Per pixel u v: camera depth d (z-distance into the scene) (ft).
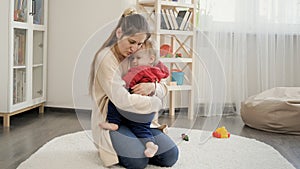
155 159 6.42
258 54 12.12
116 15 11.51
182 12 10.07
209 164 6.52
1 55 9.47
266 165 6.53
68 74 11.77
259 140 8.68
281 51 12.21
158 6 10.49
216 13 11.79
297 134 9.32
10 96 9.48
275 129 9.51
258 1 11.91
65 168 6.12
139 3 11.19
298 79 12.37
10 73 9.46
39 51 11.22
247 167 6.41
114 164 6.41
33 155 6.77
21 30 10.05
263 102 9.77
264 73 12.16
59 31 11.76
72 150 7.15
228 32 11.93
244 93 12.13
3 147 7.50
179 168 6.31
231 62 12.02
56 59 11.81
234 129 9.84
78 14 11.66
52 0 11.73
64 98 11.81
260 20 12.00
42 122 10.07
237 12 11.85
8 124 9.50
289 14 12.12
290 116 9.25
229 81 12.06
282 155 7.45
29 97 10.57
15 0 9.65
